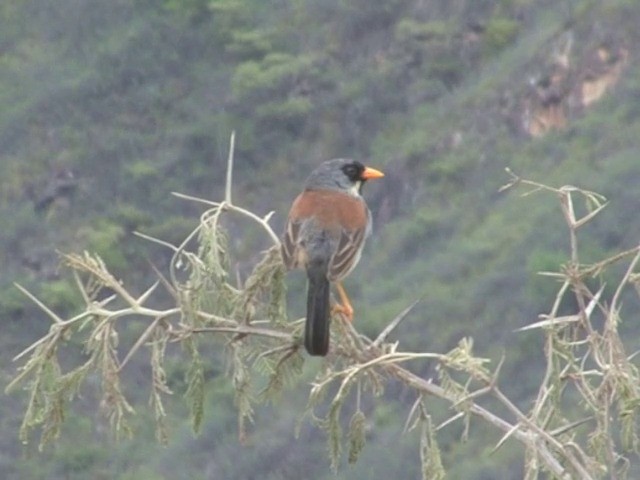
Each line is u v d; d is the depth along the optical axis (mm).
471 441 17188
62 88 35375
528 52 33188
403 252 26875
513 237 24125
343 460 17141
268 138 33688
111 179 32719
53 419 5816
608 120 29469
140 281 28531
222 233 6051
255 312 6188
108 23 37000
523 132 31297
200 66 35906
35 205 32062
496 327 21438
